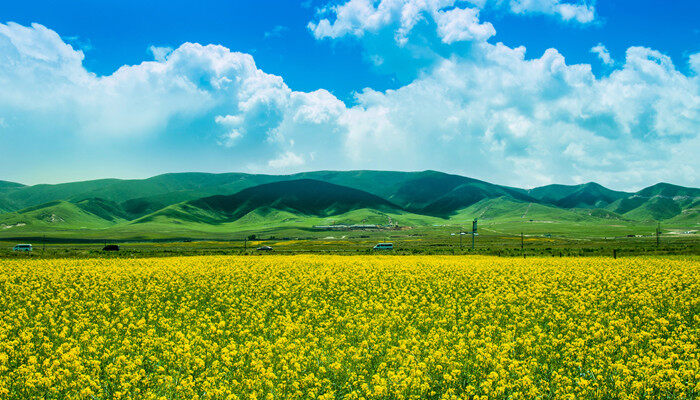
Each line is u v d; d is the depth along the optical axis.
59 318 20.12
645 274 33.91
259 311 21.70
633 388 11.46
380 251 94.81
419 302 24.36
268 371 12.45
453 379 12.22
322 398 11.11
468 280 32.31
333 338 16.41
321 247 119.62
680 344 15.09
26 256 73.62
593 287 28.20
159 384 12.41
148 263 48.09
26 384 11.70
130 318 20.48
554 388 11.92
